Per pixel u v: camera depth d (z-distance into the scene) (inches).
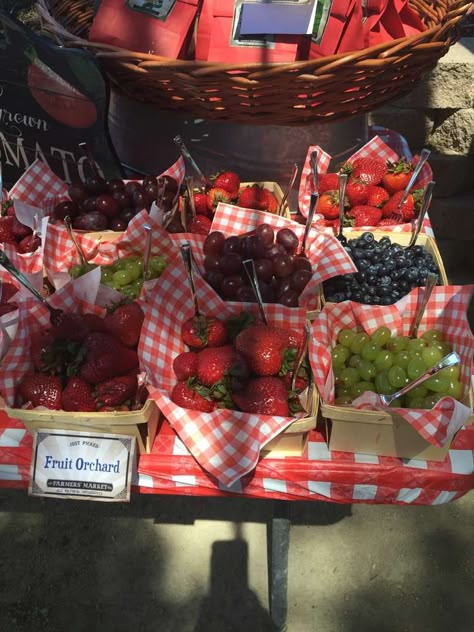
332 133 86.2
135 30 76.1
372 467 54.5
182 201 80.0
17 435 56.8
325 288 68.1
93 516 94.2
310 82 71.0
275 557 74.7
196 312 59.7
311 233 72.7
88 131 83.7
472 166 134.3
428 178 80.4
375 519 94.0
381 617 82.9
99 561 89.0
